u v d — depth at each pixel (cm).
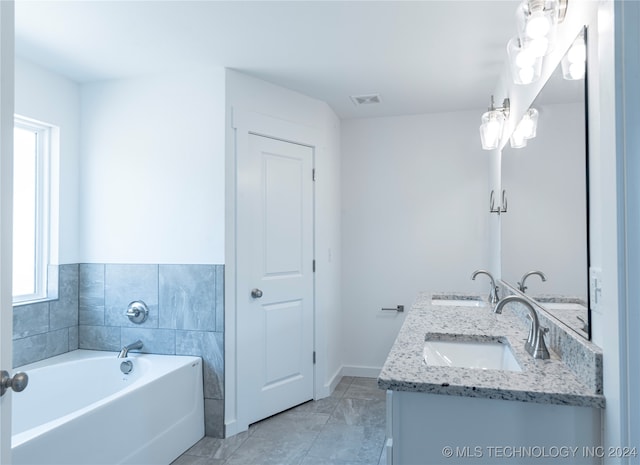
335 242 368
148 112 286
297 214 317
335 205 369
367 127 385
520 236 217
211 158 274
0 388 99
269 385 298
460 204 365
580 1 136
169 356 275
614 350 105
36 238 282
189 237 277
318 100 333
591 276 124
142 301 285
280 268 306
